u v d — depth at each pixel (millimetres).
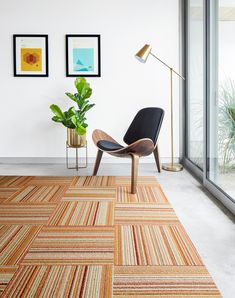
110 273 1540
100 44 4332
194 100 3920
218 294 1372
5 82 4379
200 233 2043
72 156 4461
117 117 4418
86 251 1769
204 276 1518
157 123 3260
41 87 4383
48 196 2809
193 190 3035
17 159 4477
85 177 3537
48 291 1390
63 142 4457
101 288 1412
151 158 4445
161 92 4379
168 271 1562
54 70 4363
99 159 3582
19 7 4289
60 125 4438
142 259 1681
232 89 2570
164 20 4305
